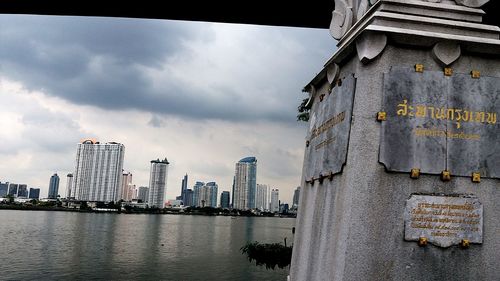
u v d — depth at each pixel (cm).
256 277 2945
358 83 514
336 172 526
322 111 621
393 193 486
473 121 512
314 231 568
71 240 6150
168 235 7538
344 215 486
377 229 475
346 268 463
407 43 518
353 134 503
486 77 524
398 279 467
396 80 510
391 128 498
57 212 18700
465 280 476
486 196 498
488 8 1202
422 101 509
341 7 679
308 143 673
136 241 6262
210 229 9781
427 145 499
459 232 485
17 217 12581
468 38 519
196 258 4266
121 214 19162
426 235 479
